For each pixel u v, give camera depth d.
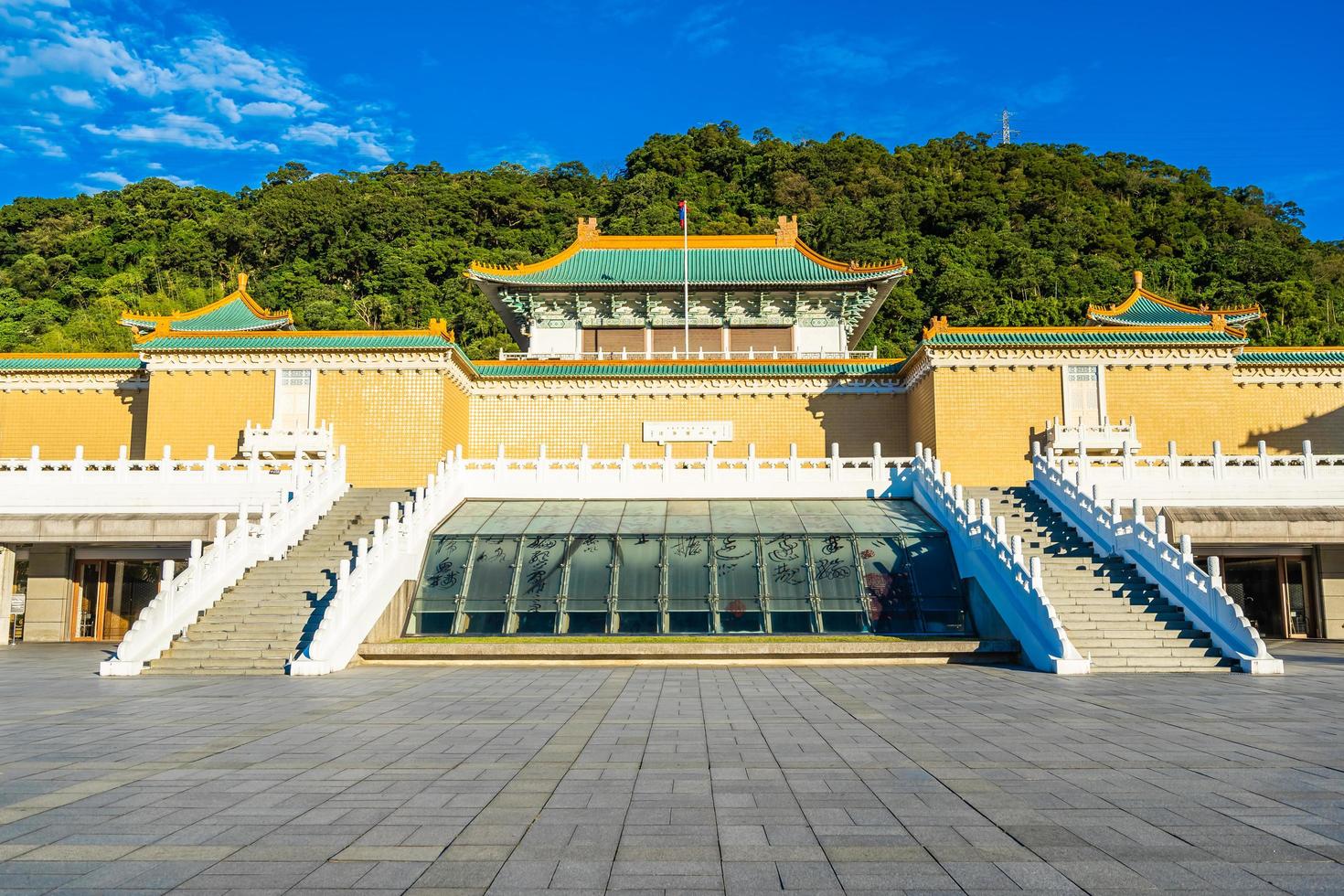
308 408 38.94
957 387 38.88
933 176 154.12
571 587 27.44
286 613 24.03
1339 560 32.12
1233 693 17.23
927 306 110.12
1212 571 23.42
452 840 7.77
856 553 28.58
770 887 6.62
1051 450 36.97
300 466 32.03
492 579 27.75
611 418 43.25
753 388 43.25
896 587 27.56
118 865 7.15
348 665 22.67
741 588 27.39
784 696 17.23
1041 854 7.37
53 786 9.80
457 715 14.83
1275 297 104.88
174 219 134.12
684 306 49.94
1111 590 24.61
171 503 31.83
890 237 124.62
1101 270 117.19
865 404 43.34
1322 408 41.09
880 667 23.03
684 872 6.94
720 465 35.56
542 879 6.80
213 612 24.12
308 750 11.81
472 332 104.81
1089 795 9.26
